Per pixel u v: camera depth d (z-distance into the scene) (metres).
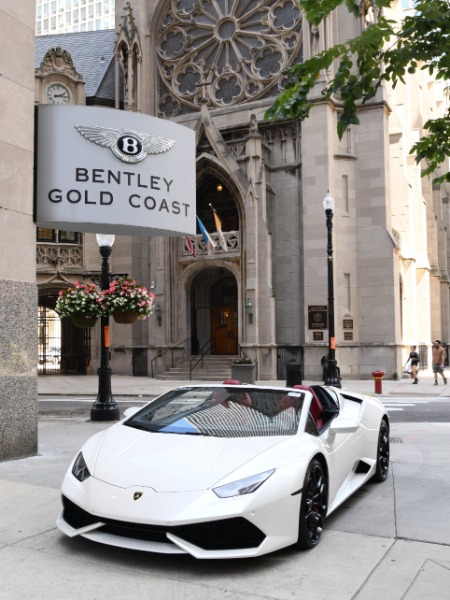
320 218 26.94
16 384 8.78
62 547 5.14
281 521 4.81
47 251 30.08
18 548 5.14
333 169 27.17
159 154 10.12
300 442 5.51
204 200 31.16
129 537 4.76
